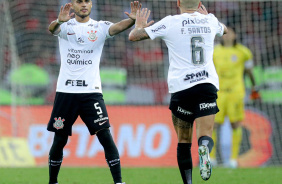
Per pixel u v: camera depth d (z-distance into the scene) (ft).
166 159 128.98
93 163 126.93
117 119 133.08
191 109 64.69
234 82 123.65
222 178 95.91
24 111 133.28
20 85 157.07
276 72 161.48
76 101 70.95
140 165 128.16
